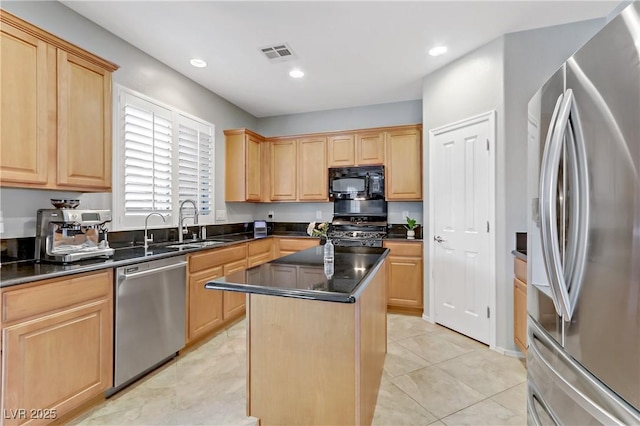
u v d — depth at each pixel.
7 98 1.68
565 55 2.45
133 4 2.20
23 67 1.75
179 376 2.27
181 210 3.19
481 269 2.78
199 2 2.18
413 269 3.59
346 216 4.54
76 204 2.14
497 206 2.63
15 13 1.96
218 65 3.14
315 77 3.44
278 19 2.38
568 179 1.05
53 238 1.97
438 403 1.93
